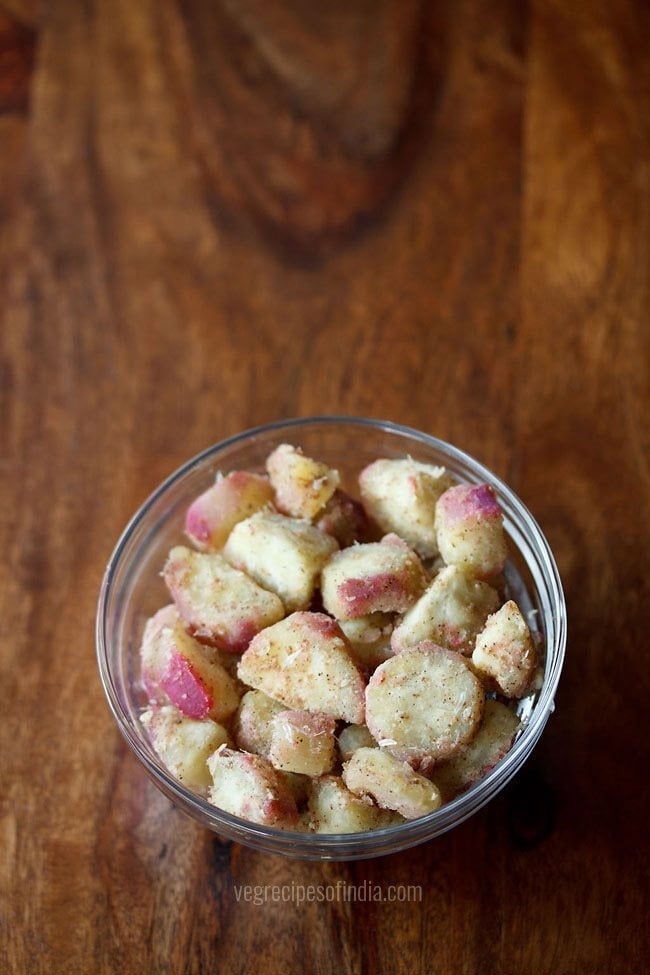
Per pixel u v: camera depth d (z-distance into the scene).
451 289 0.54
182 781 0.41
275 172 0.57
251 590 0.43
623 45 0.59
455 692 0.40
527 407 0.51
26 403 0.53
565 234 0.55
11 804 0.45
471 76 0.59
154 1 0.61
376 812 0.40
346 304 0.54
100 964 0.42
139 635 0.47
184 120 0.59
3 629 0.48
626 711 0.45
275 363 0.53
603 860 0.43
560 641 0.41
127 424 0.52
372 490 0.45
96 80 0.60
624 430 0.51
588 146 0.57
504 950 0.42
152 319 0.54
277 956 0.42
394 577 0.42
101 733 0.46
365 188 0.57
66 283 0.55
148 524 0.46
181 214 0.57
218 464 0.47
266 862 0.44
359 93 0.59
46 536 0.50
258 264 0.55
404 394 0.52
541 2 0.60
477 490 0.43
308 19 0.60
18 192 0.57
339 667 0.41
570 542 0.49
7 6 0.61
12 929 0.43
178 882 0.43
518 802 0.44
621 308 0.53
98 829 0.44
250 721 0.42
